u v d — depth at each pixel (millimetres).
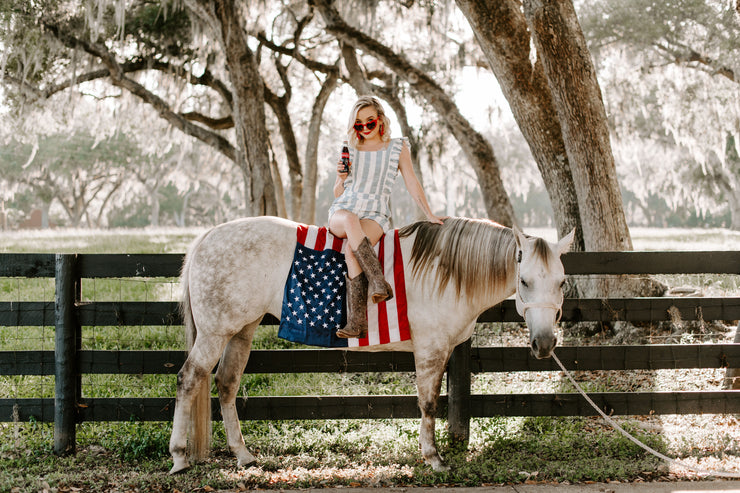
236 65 12656
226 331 3688
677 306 4328
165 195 55125
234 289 3648
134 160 34688
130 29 15273
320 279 3615
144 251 17422
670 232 35719
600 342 6863
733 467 3832
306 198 18391
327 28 12977
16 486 3492
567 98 6746
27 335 6617
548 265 3328
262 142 12922
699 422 4695
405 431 4488
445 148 16734
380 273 3459
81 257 4094
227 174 28172
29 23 13094
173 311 4133
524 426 4582
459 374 4164
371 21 14547
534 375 5891
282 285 3664
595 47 15930
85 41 14375
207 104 19266
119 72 15281
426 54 16453
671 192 32469
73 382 4039
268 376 5797
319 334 3604
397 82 16672
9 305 4070
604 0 16000
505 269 3600
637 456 4031
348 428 4570
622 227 6984
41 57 13492
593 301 4328
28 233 32656
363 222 3637
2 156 29594
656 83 18031
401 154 3730
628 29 15438
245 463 3855
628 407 4297
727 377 5043
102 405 4109
